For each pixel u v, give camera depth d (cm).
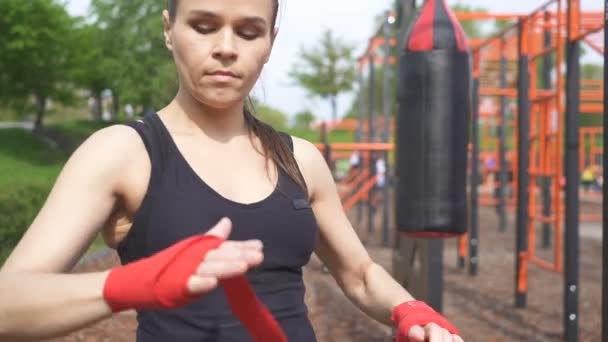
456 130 299
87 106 3416
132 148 108
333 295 629
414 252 381
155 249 107
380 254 912
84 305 85
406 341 114
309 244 117
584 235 1185
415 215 300
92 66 2423
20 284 89
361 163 1309
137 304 84
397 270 415
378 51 2186
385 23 948
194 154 113
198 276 82
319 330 506
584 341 502
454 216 298
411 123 303
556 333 521
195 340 108
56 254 97
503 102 1173
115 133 109
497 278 768
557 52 654
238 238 109
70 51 2316
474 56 888
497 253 955
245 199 112
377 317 131
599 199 1839
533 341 496
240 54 109
